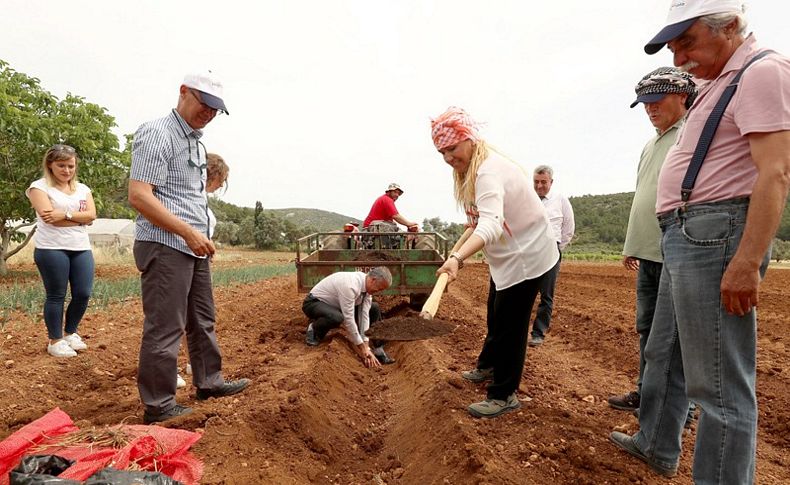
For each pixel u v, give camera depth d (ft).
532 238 11.64
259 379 15.56
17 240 44.62
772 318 28.58
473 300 38.04
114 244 97.50
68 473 7.72
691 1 7.66
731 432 7.79
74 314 18.33
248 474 9.84
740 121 7.38
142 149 11.59
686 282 8.12
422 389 15.47
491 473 9.39
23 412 13.05
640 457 10.51
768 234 7.01
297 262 24.45
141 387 12.12
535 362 18.70
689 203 8.20
